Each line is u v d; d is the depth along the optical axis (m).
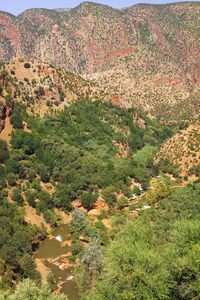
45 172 113.06
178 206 89.00
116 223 97.25
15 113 130.00
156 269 46.91
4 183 102.44
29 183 107.94
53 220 99.62
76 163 121.25
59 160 121.06
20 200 100.00
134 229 70.31
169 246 50.78
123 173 127.19
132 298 46.03
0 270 73.00
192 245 47.31
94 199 109.19
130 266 47.56
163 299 45.09
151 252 49.06
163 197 109.75
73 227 95.00
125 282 47.16
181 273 44.97
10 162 108.56
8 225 84.81
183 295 44.72
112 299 47.41
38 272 76.88
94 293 53.19
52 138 131.00
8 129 125.25
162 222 80.06
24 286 48.78
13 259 75.06
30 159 117.00
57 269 80.88
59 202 106.00
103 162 131.88
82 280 70.06
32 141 121.75
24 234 86.06
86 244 88.62
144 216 88.44
